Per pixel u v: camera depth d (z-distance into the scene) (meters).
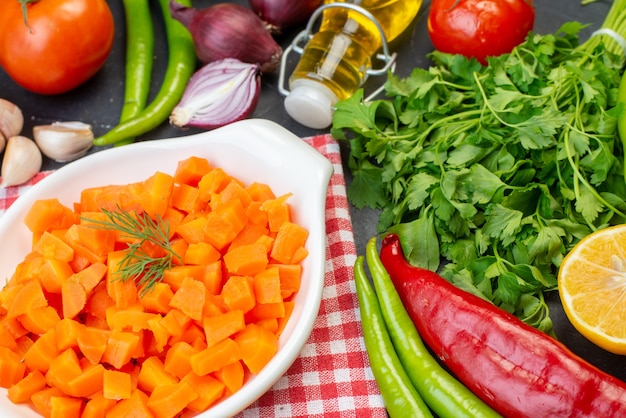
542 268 1.32
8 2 1.49
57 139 1.54
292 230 1.21
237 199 1.23
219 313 1.15
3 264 1.25
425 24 1.71
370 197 1.46
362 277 1.29
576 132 1.31
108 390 1.09
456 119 1.45
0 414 1.07
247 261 1.18
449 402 1.18
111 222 1.24
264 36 1.58
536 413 1.13
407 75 1.67
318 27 1.73
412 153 1.38
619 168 1.35
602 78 1.41
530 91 1.41
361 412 1.24
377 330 1.25
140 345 1.15
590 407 1.10
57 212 1.26
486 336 1.18
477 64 1.46
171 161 1.37
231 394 1.14
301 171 1.28
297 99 1.50
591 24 1.61
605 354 1.30
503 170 1.35
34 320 1.15
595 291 1.22
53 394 1.11
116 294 1.15
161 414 1.10
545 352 1.14
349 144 1.56
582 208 1.29
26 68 1.52
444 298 1.23
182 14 1.59
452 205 1.33
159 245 1.19
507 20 1.49
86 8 1.50
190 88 1.59
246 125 1.32
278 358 1.10
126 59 1.67
